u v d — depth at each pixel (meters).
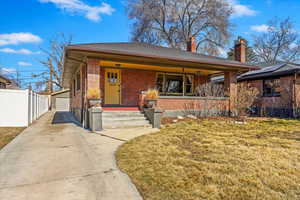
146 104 8.73
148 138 5.34
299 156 3.59
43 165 3.40
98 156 3.89
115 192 2.42
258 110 13.28
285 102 11.46
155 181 2.64
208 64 9.81
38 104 12.91
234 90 10.90
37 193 2.40
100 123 6.91
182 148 4.23
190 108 9.91
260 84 13.34
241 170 2.93
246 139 5.08
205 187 2.43
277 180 2.59
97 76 7.94
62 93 25.70
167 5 23.58
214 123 7.98
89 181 2.74
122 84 11.22
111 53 7.58
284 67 12.41
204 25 23.81
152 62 9.67
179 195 2.27
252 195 2.23
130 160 3.53
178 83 12.87
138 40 24.69
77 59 8.61
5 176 2.92
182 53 11.95
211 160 3.40
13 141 5.36
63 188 2.53
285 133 5.93
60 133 6.59
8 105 8.37
